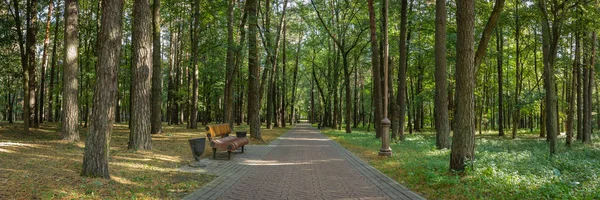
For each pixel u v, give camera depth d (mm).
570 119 17844
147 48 11906
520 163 9578
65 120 13531
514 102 28469
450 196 6176
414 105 35000
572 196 5496
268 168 9758
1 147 10203
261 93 26906
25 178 6203
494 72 33438
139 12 11820
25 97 17688
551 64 13867
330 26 32312
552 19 14234
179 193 6367
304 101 80812
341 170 9453
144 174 7691
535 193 5797
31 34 19266
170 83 36344
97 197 5535
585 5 13852
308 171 9281
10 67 22312
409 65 31891
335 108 37906
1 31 18094
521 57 28156
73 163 8141
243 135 14062
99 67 6836
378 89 21969
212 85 32688
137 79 11703
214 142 11148
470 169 7496
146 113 11844
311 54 44656
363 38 32844
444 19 15297
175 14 26406
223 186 7117
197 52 26125
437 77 15352
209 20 27609
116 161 8984
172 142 14945
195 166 9461
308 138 23297
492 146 17719
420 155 12062
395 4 22641
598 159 12461
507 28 25047
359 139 21469
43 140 13617
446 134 15078
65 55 13516
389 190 6891
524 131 39438
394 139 19562
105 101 6820
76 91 13883
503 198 5758
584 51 19625
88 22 23531
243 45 19375
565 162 9750
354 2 29109
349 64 38406
